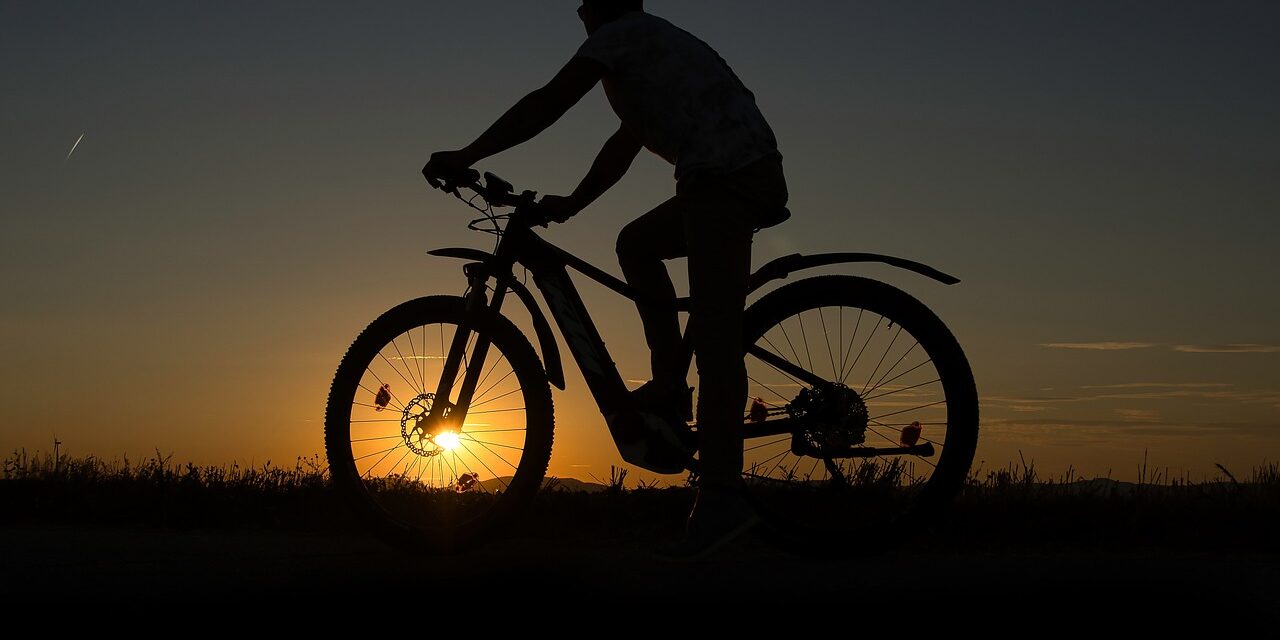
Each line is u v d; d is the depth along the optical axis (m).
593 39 3.58
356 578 2.98
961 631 2.50
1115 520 4.22
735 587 2.91
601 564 3.34
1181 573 3.16
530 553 3.80
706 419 3.49
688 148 3.48
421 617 2.55
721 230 3.49
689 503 4.54
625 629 2.48
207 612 2.58
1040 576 3.09
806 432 3.79
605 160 4.00
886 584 2.96
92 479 5.21
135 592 2.78
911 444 3.77
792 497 4.19
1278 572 3.21
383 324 3.90
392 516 3.82
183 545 3.80
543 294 3.91
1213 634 2.48
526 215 3.93
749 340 3.84
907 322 3.79
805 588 2.90
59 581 2.92
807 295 3.84
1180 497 4.81
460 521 3.90
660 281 3.91
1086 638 2.45
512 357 3.90
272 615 2.56
